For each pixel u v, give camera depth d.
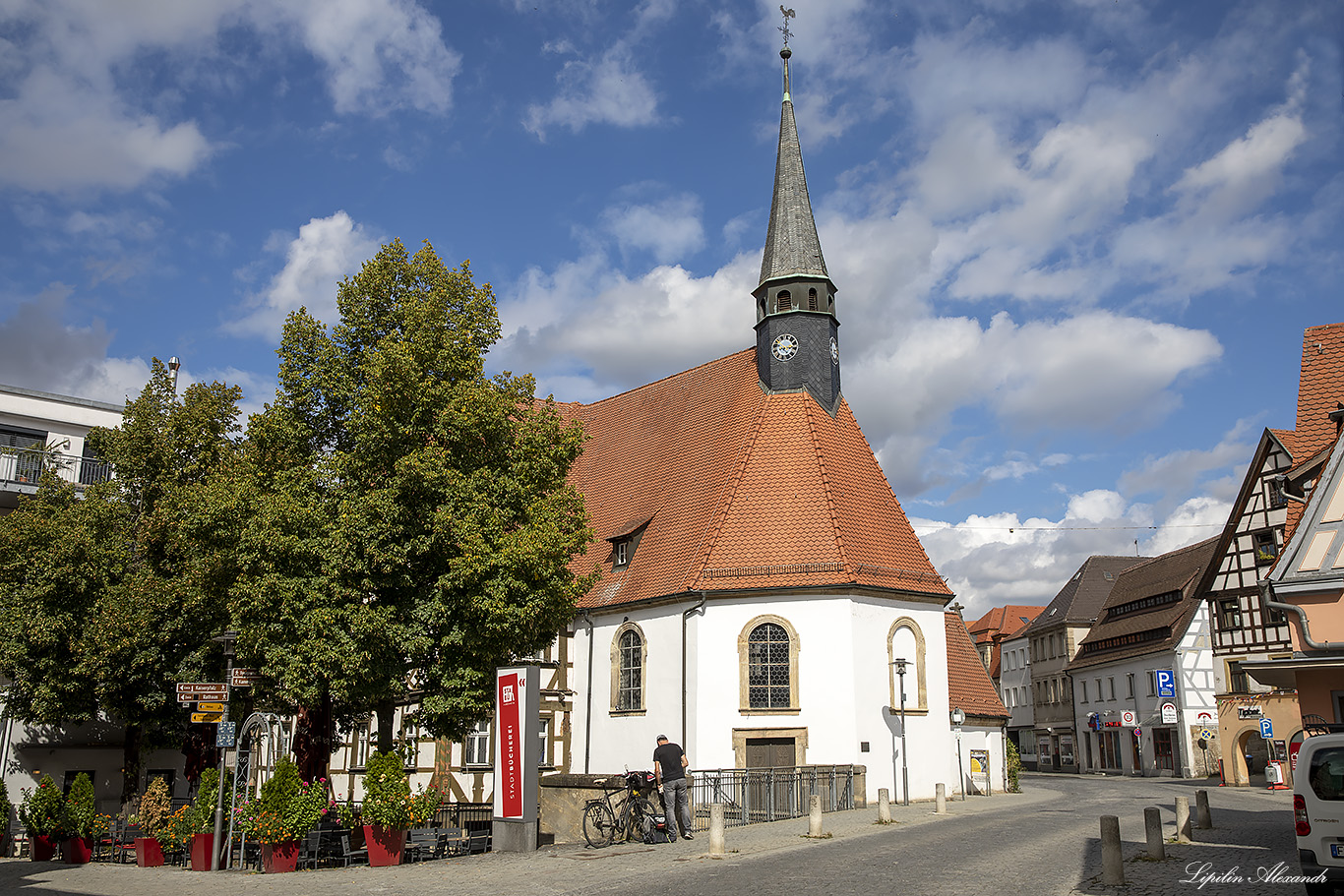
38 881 16.08
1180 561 56.25
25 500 27.02
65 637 25.45
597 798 21.39
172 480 26.52
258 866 17.56
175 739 28.52
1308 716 16.73
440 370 21.83
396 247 23.06
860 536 29.41
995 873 13.66
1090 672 63.25
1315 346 26.03
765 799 23.25
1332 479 17.36
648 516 33.41
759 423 31.77
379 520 20.22
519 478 22.36
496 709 19.56
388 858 17.19
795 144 35.69
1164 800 31.22
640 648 30.77
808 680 27.78
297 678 19.69
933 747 29.16
